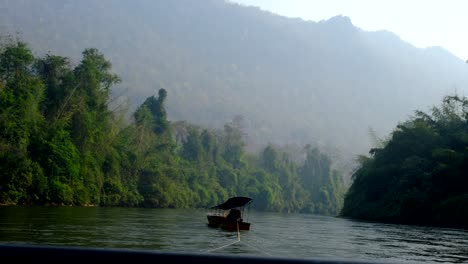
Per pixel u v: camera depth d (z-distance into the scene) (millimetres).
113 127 60344
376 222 44094
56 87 49969
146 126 76625
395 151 50094
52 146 43469
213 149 105688
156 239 17391
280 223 38938
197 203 81250
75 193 46219
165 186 68188
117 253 1367
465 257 15719
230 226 25328
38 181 41188
